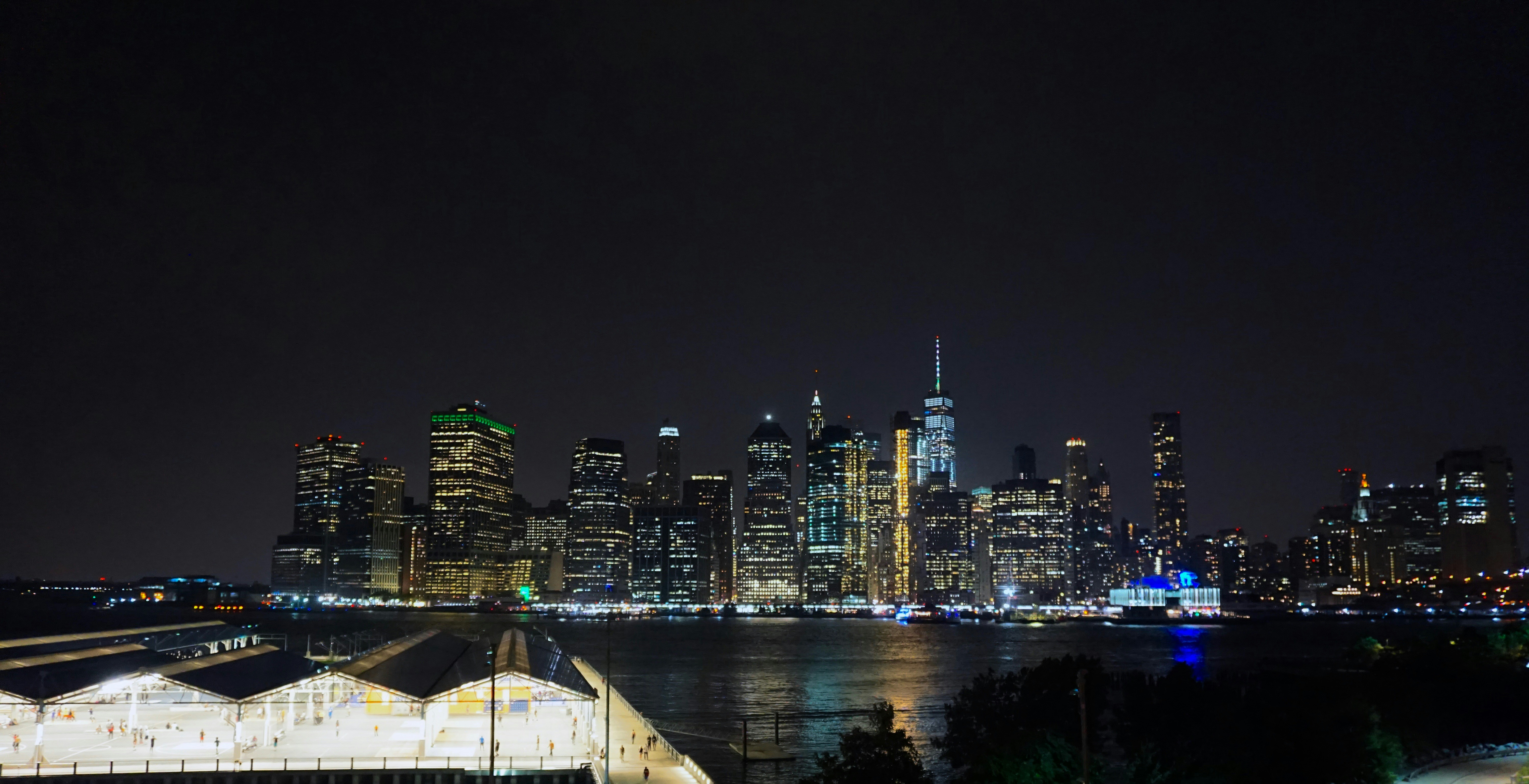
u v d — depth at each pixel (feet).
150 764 435.94
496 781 440.45
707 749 654.12
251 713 570.87
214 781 426.51
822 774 425.69
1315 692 575.38
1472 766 458.50
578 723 573.74
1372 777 431.84
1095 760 414.82
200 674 532.73
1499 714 646.33
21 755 457.68
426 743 478.18
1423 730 564.71
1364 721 467.11
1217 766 406.00
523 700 512.63
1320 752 447.01
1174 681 582.76
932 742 632.79
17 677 496.23
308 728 540.11
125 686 488.85
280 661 641.81
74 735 513.86
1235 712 534.37
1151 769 401.70
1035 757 400.26
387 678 521.24
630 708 654.53
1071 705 563.07
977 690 583.99
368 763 448.65
